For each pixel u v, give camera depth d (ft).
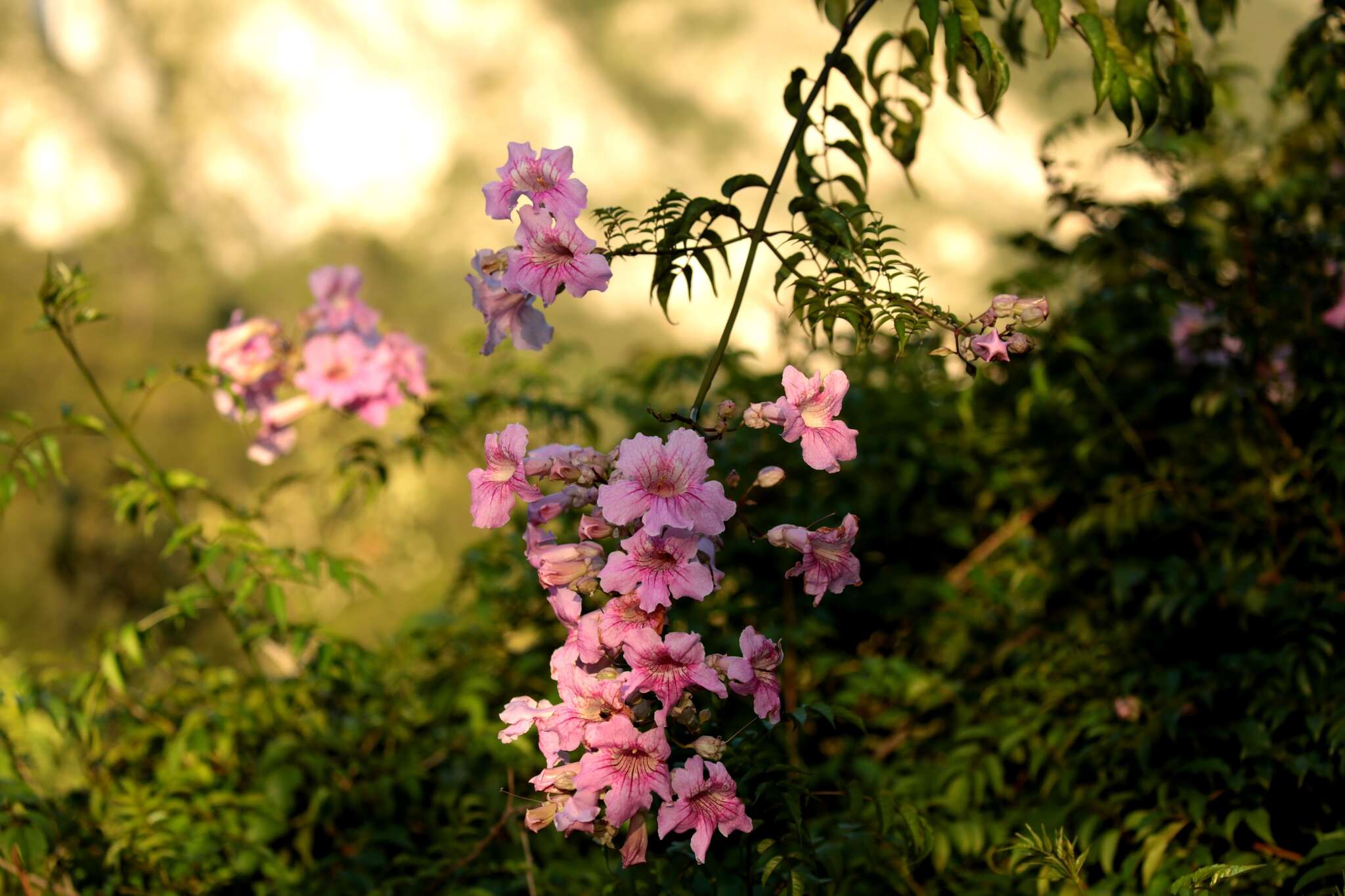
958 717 9.89
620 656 5.52
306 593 10.51
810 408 5.62
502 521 5.59
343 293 10.88
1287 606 8.79
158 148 110.63
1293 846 8.14
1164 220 10.69
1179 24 7.20
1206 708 8.77
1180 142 10.82
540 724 5.61
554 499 5.75
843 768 9.59
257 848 9.12
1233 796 8.17
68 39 108.47
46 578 31.58
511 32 149.89
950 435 11.96
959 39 6.41
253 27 128.57
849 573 5.64
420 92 139.33
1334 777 7.95
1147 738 8.30
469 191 129.90
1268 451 9.98
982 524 12.04
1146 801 8.63
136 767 10.14
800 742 10.31
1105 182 13.71
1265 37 17.56
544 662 10.79
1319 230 10.64
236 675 10.68
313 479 11.44
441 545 33.09
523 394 11.94
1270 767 7.81
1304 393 9.90
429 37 145.79
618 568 5.18
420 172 133.28
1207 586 9.24
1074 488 11.30
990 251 36.50
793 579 10.41
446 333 68.64
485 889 8.61
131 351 50.72
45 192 90.17
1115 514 9.98
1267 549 9.68
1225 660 8.50
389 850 9.78
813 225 6.23
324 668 9.56
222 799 9.42
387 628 15.89
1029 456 11.58
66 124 95.40
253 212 114.62
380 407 10.82
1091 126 12.69
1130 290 11.50
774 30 141.18
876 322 5.62
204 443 46.73
